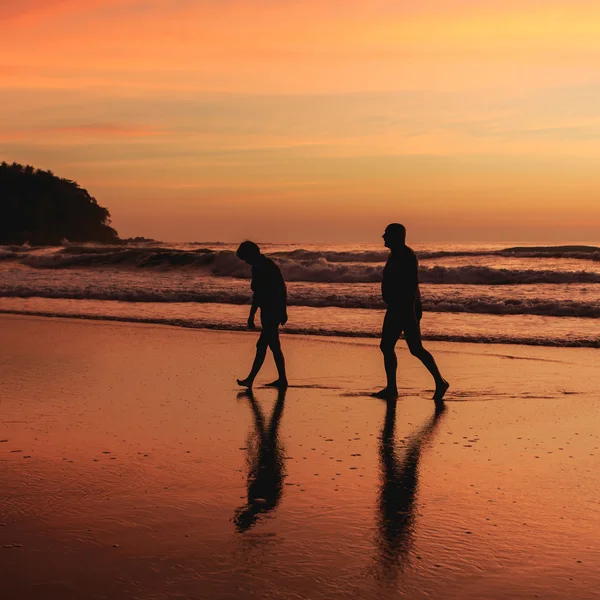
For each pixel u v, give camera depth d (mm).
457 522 4473
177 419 7348
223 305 19250
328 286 24875
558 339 12633
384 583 3627
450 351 11789
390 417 7492
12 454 5969
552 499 4906
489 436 6688
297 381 9578
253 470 5574
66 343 12773
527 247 43625
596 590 3545
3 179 131625
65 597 3455
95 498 4871
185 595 3482
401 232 8602
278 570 3766
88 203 138250
